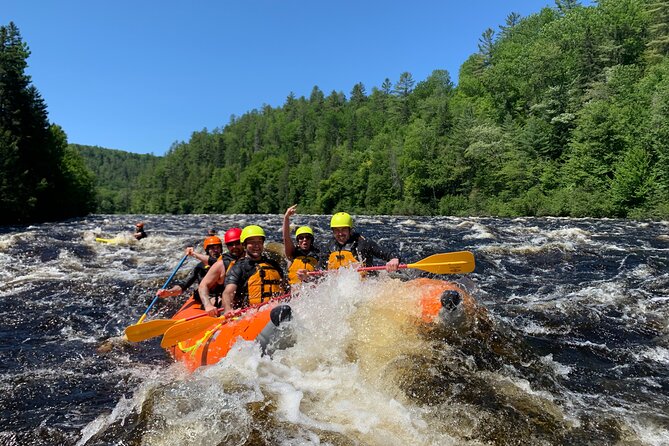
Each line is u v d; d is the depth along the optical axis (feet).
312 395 12.67
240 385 13.09
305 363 14.40
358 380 13.47
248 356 14.51
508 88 186.29
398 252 42.57
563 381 14.65
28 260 38.91
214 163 460.14
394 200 196.44
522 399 12.97
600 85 135.74
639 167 98.78
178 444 10.71
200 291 18.85
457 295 15.64
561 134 136.67
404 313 15.66
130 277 31.83
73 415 13.20
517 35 235.20
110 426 12.07
